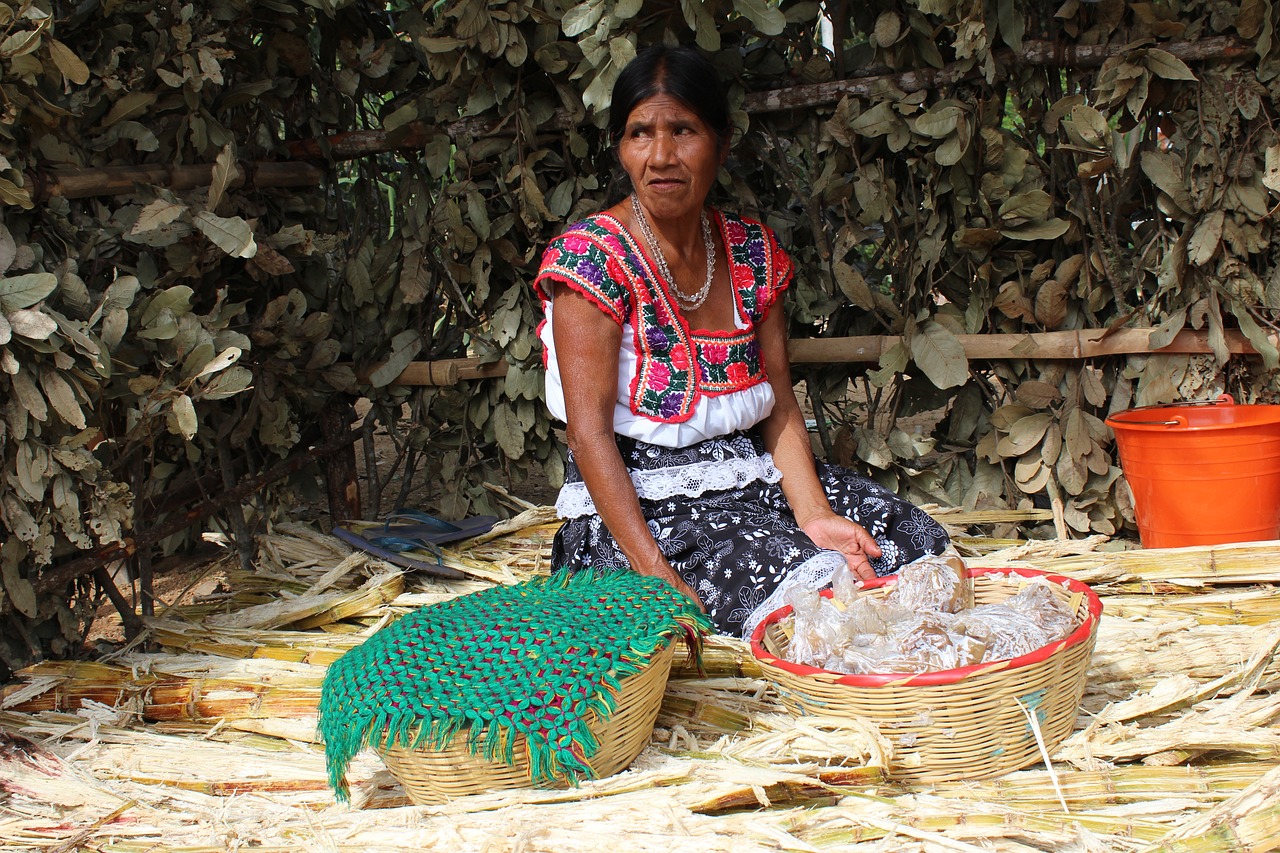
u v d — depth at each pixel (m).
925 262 2.80
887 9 2.67
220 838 1.66
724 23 2.70
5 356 2.04
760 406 2.33
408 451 3.28
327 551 2.93
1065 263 2.72
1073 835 1.50
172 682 2.19
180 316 2.37
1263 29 2.45
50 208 2.33
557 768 1.65
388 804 1.80
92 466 2.19
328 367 3.10
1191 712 1.81
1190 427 2.47
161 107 2.68
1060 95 2.71
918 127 2.62
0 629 2.31
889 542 2.28
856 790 1.63
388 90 3.14
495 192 3.04
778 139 2.87
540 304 3.05
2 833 1.72
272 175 2.98
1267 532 2.56
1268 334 2.62
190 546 3.39
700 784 1.64
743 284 2.33
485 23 2.73
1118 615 2.30
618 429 2.25
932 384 2.97
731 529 2.17
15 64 2.11
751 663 2.07
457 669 1.72
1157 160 2.59
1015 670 1.59
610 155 2.99
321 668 2.22
